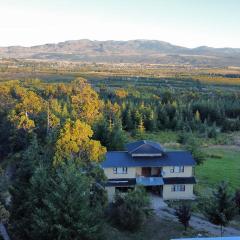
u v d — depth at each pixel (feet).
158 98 542.98
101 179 182.91
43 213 139.03
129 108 420.36
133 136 370.73
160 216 183.11
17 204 160.76
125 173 204.33
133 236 162.40
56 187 142.41
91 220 142.00
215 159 297.12
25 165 184.85
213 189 222.28
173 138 367.66
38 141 258.37
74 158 176.86
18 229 151.02
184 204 182.29
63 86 522.47
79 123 184.55
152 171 209.15
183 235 164.04
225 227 172.55
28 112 319.06
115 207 172.14
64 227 136.87
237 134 404.16
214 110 451.53
